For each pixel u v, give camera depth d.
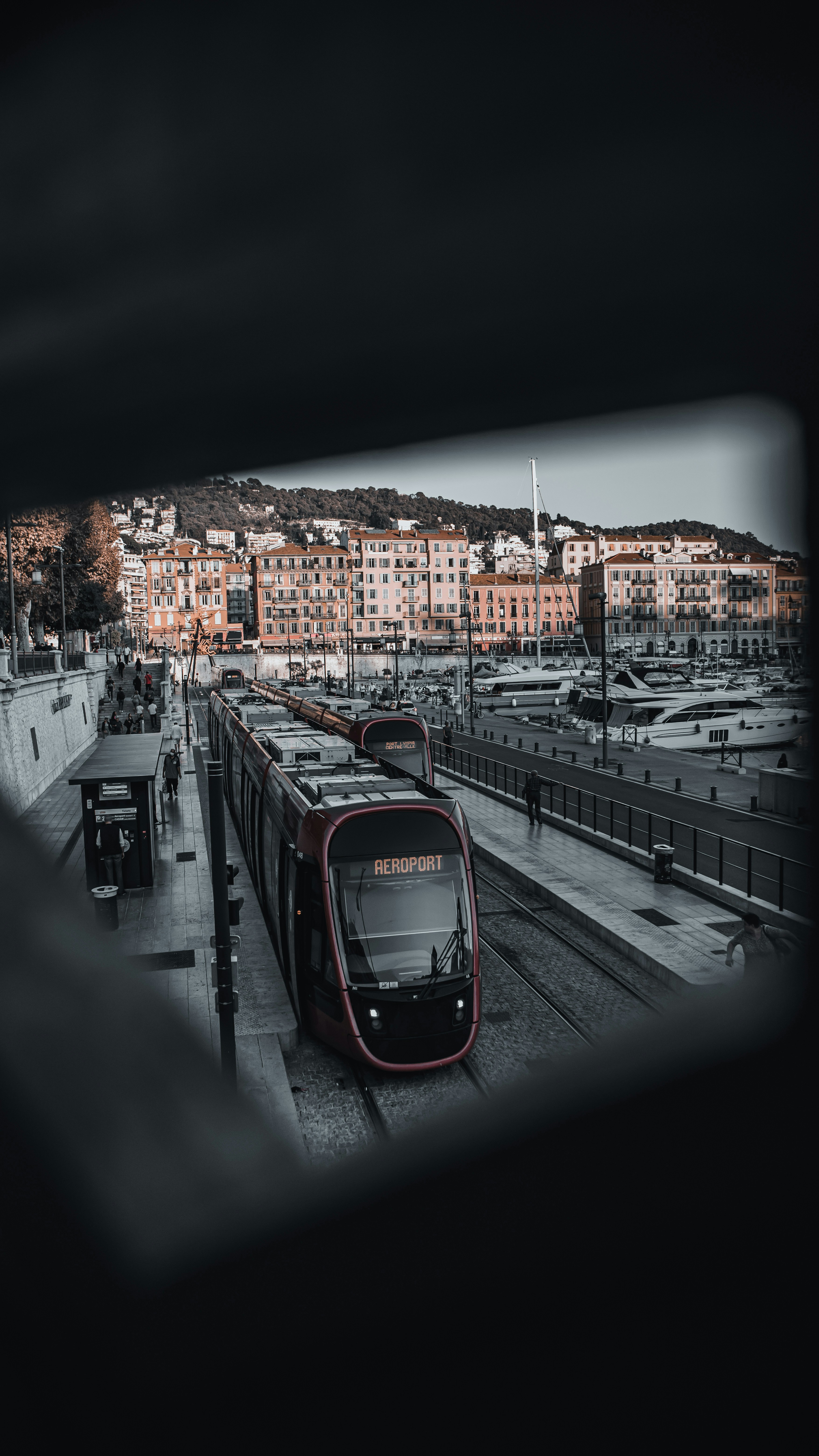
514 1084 8.85
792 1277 3.39
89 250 1.85
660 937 13.32
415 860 9.59
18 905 3.64
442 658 114.56
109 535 59.38
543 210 1.61
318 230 1.77
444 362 1.83
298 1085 9.13
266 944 13.55
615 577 124.62
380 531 139.50
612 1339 3.67
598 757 36.84
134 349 1.93
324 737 17.39
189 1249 4.30
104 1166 4.02
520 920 15.16
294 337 1.86
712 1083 6.48
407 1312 3.97
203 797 29.03
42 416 2.01
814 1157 3.38
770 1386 3.37
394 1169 6.43
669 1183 4.32
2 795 3.65
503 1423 3.51
